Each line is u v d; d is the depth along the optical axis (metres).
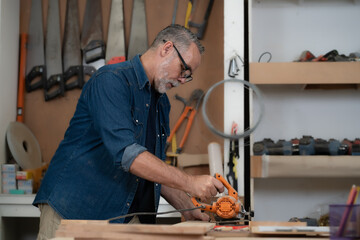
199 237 1.32
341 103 3.52
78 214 1.97
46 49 3.54
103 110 1.85
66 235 1.34
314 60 3.17
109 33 3.50
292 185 3.50
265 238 1.38
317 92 3.53
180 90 3.53
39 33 3.55
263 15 3.56
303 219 2.07
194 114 3.46
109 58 3.48
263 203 3.50
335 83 3.19
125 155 1.77
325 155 3.10
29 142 3.42
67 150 2.03
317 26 3.55
